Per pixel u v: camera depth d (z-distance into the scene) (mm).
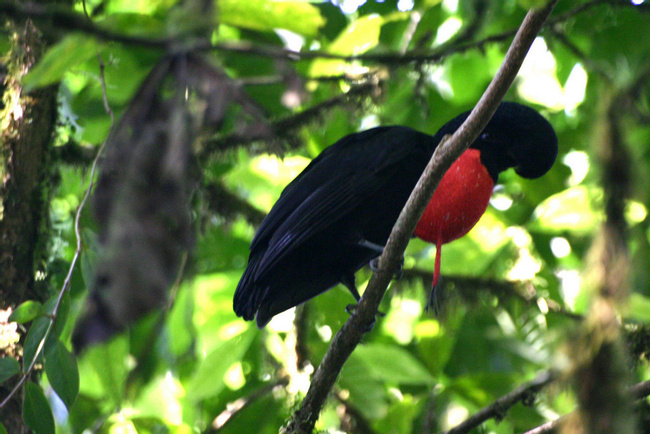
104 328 2596
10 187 7527
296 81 3693
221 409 10523
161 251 2752
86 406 9195
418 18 10039
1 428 6727
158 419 8969
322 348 9781
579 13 9945
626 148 4066
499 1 9891
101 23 3834
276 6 4051
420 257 10336
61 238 8312
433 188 5449
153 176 2934
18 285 7387
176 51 3307
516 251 10375
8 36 7578
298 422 6594
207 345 11562
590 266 3883
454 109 11367
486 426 9438
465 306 10070
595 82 10719
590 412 3590
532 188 10727
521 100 11812
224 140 9281
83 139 10211
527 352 10688
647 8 9445
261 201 12203
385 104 10867
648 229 9344
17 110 7613
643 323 8102
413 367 8867
